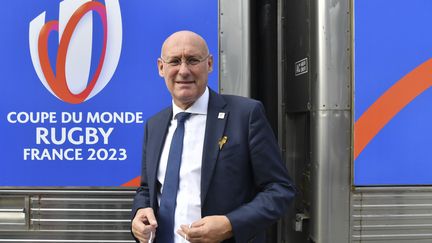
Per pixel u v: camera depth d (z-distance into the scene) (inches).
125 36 69.2
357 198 69.7
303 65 77.0
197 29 69.7
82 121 69.3
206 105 51.1
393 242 70.3
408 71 69.9
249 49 70.4
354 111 69.3
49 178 69.4
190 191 48.6
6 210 69.7
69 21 68.8
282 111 89.7
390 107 69.8
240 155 48.6
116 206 69.8
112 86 69.4
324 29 68.9
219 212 47.7
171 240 48.7
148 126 55.8
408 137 70.1
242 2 70.1
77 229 69.8
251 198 51.7
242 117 49.6
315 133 70.4
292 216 84.7
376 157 69.8
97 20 69.1
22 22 68.8
